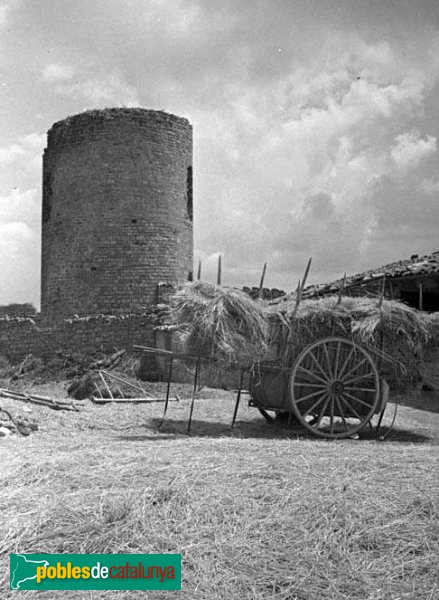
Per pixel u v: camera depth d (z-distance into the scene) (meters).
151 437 9.11
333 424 10.52
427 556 4.00
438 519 4.55
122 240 29.00
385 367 10.17
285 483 5.35
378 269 18.91
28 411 10.28
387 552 4.06
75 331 24.83
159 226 29.47
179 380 20.92
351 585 3.64
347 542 4.17
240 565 3.86
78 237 29.42
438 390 11.62
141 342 23.67
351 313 9.98
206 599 3.51
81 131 29.67
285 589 3.61
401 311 9.95
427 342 10.12
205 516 4.54
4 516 4.59
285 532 4.30
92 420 10.84
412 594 3.56
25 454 6.86
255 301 9.98
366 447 7.54
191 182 31.61
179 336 10.03
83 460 6.32
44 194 31.80
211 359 9.73
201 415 12.31
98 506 4.69
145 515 4.52
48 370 24.81
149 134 29.53
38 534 4.27
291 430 10.57
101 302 28.83
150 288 29.03
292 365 9.70
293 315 9.77
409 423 11.95
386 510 4.69
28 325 26.31
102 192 29.12
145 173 29.38
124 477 5.56
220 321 9.20
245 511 4.64
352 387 9.94
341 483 5.36
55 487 5.29
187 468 5.84
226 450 7.03
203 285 9.73
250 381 10.41
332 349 9.90
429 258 17.53
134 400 14.34
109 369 23.00
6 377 24.97
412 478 5.62
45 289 31.16
